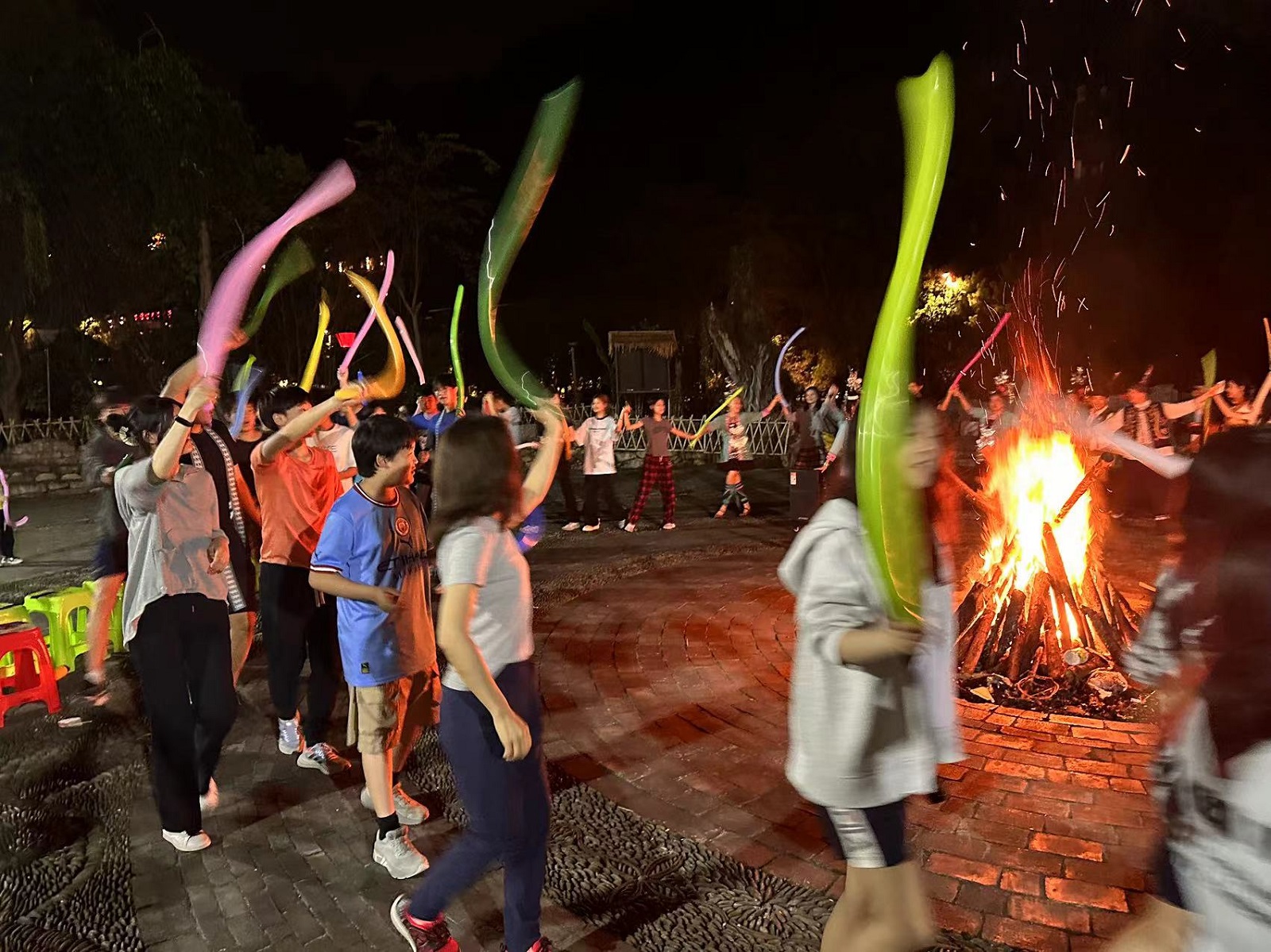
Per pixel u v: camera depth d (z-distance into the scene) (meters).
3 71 17.55
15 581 9.70
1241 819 1.40
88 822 4.07
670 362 24.02
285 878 3.56
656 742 4.72
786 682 5.58
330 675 4.64
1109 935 2.98
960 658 5.46
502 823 2.62
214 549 3.87
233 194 21.28
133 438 3.76
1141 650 1.77
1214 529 1.52
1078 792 3.99
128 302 21.28
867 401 2.13
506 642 2.64
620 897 3.31
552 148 3.14
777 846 3.65
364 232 29.83
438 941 2.83
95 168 18.42
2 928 3.25
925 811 3.86
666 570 8.87
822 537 2.16
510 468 2.63
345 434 6.77
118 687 5.92
